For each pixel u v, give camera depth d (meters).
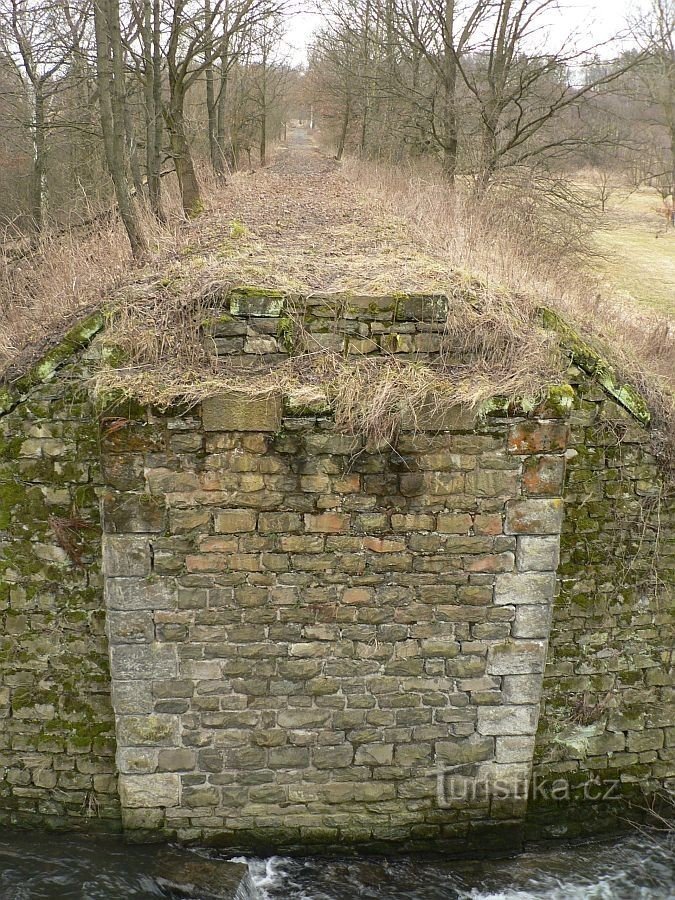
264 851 6.02
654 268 18.55
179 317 5.44
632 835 6.63
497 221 13.09
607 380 6.09
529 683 5.76
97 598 5.92
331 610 5.48
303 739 5.76
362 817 5.99
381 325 5.33
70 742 6.14
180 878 5.69
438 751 5.88
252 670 5.57
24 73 15.98
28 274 9.51
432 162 18.94
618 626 6.44
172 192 15.38
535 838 6.55
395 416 5.06
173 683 5.55
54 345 5.73
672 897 6.05
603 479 6.21
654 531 6.32
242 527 5.25
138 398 4.94
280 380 5.12
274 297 5.20
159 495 5.12
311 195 15.70
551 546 5.45
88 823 6.25
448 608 5.55
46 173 15.86
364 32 21.64
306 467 5.16
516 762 5.98
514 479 5.31
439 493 5.30
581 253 15.35
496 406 5.14
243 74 24.45
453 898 5.93
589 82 14.88
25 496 5.74
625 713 6.57
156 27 10.73
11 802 6.25
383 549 5.39
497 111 15.45
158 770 5.76
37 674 6.05
